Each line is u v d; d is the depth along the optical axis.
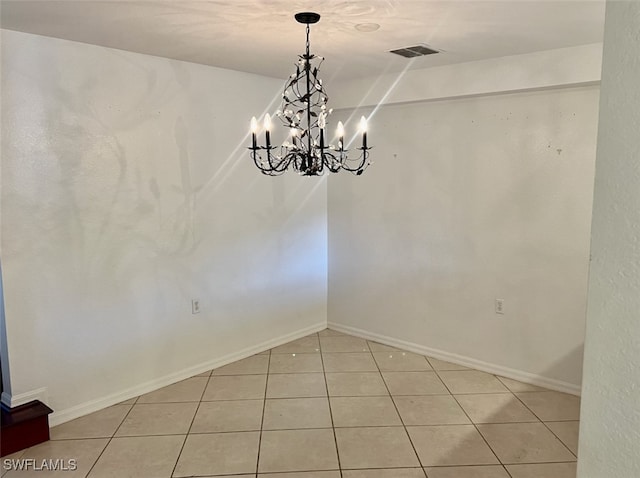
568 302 3.47
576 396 3.46
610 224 0.71
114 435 2.93
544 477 2.54
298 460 2.69
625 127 0.68
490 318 3.85
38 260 2.87
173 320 3.62
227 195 3.88
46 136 2.84
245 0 2.16
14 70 2.68
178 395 3.46
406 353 4.30
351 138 4.50
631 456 0.72
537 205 3.54
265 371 3.89
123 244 3.26
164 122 3.41
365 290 4.61
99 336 3.20
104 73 3.06
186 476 2.55
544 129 3.45
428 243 4.14
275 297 4.39
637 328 0.70
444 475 2.55
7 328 2.78
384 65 3.63
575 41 2.96
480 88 3.54
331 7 2.27
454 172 3.92
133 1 2.17
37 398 2.93
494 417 3.16
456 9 2.31
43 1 2.17
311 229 4.66
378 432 2.98
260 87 4.02
